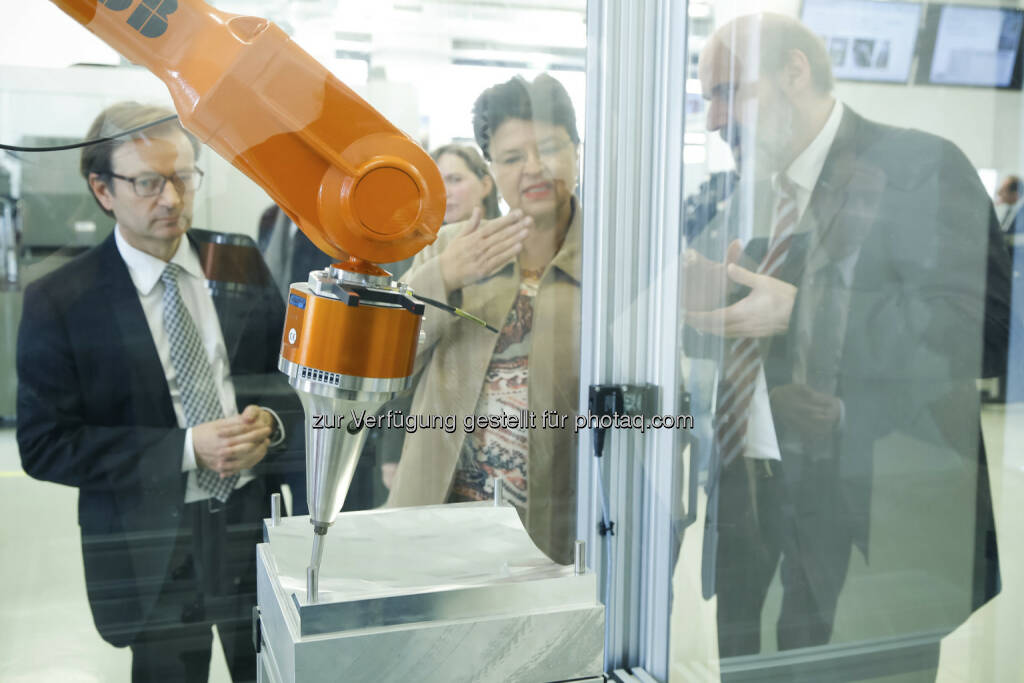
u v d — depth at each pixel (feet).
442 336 3.47
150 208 3.17
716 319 3.41
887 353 2.89
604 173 3.54
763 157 3.16
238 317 3.36
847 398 3.03
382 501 3.51
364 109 1.78
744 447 3.36
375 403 1.82
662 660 3.73
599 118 3.51
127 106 3.07
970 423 2.67
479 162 3.43
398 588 1.99
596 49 3.48
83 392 3.22
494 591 2.03
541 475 3.71
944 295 2.69
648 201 3.64
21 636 3.28
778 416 3.25
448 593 1.98
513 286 3.53
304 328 1.77
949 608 2.81
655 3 3.50
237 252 3.32
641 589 3.82
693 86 3.39
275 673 2.08
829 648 3.17
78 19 1.69
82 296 3.16
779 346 3.21
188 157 3.19
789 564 3.26
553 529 3.78
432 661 1.96
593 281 3.62
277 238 3.35
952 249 2.65
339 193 1.77
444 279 3.43
